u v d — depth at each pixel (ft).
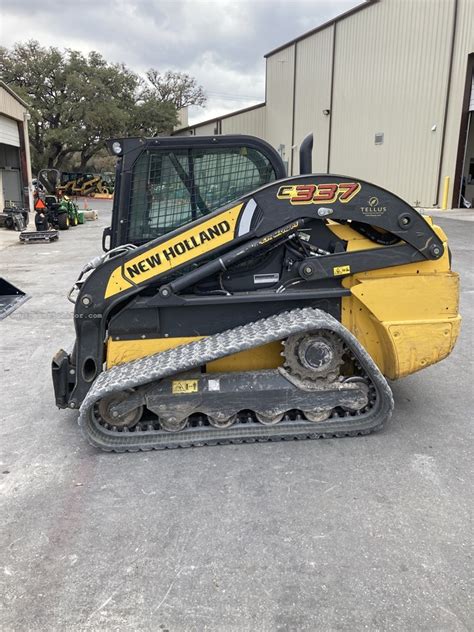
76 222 65.10
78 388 11.99
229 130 118.62
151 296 11.90
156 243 11.27
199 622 6.98
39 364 16.99
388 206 11.34
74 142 128.47
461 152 64.85
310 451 11.19
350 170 84.28
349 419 11.76
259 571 7.84
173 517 9.13
